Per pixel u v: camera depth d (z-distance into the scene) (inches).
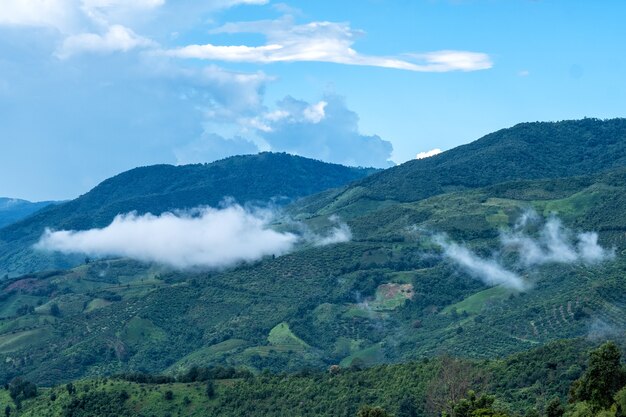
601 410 6412.4
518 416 7101.4
